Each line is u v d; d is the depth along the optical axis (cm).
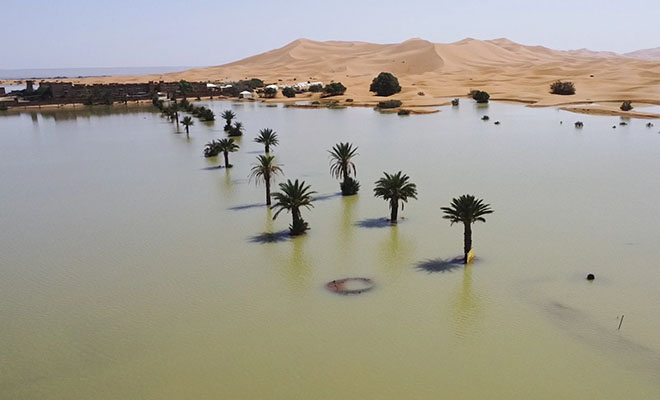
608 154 6028
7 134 9038
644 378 1875
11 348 2177
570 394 1797
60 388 1906
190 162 6050
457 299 2484
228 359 2050
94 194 4688
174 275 2845
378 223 3619
